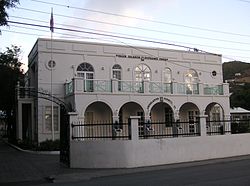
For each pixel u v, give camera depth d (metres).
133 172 15.59
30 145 30.48
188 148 18.81
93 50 33.53
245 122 22.84
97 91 29.95
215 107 38.12
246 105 61.25
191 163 17.92
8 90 39.88
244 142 21.30
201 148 19.30
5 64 38.50
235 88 71.88
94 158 17.31
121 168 16.81
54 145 27.77
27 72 40.62
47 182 14.02
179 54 37.66
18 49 40.91
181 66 37.69
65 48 32.53
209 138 19.72
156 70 36.22
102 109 32.22
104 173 15.51
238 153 20.89
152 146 17.67
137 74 35.31
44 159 22.55
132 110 33.97
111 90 30.62
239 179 11.66
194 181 11.62
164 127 24.25
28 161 21.67
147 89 32.16
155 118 35.34
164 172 14.89
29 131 37.28
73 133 18.20
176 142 18.45
